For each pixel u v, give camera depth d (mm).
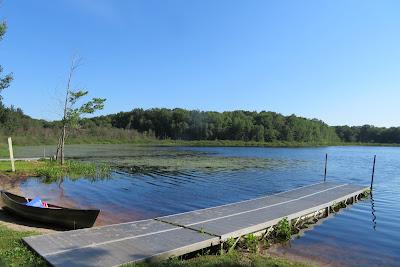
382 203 20547
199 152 67500
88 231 10766
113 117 140250
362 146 132375
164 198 20547
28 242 9500
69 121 36281
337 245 12344
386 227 14898
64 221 12383
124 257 8648
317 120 149500
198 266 8781
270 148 95062
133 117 132875
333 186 23453
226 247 10836
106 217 15758
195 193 22297
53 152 58094
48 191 22359
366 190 22922
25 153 53469
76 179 27781
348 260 10891
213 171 34406
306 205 16422
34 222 13258
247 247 11312
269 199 18094
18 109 99875
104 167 33938
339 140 145750
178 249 9406
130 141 108188
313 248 11914
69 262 8156
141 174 31547
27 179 26625
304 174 33969
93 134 106000
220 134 123562
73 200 19719
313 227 14727
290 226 13609
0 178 25656
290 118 128875
